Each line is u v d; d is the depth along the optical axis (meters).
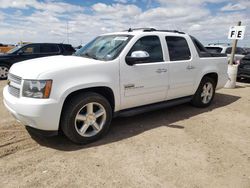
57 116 3.37
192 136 4.18
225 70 6.21
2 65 10.47
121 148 3.65
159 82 4.57
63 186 2.70
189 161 3.31
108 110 3.92
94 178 2.86
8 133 4.09
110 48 4.23
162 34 4.75
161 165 3.19
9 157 3.30
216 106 6.21
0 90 7.88
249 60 10.06
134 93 4.22
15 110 3.42
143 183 2.79
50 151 3.51
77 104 3.53
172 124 4.75
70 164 3.16
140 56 3.94
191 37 5.43
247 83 10.41
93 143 3.81
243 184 2.83
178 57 4.96
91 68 3.64
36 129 3.47
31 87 3.27
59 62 3.71
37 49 11.12
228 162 3.32
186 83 5.18
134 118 5.07
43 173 2.94
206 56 5.64
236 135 4.29
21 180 2.79
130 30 4.91
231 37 9.02
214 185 2.79
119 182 2.80
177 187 2.74
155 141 3.93
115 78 3.89
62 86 3.36
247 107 6.18
